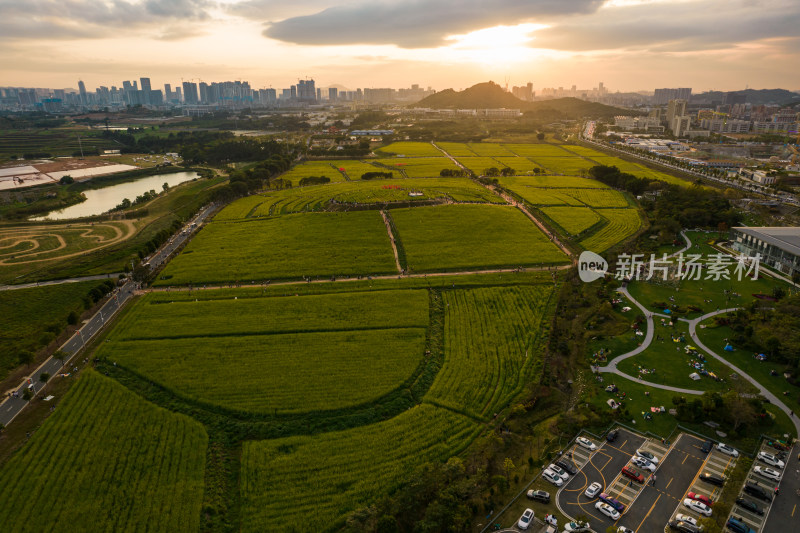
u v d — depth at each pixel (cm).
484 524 8475
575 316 15938
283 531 8375
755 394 11719
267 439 10456
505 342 14200
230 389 12000
